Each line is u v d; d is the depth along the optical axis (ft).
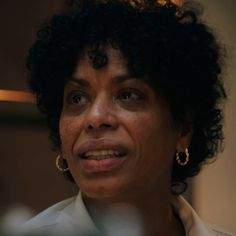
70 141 12.41
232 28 29.66
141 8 13.44
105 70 12.36
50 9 28.19
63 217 11.81
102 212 12.36
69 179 14.96
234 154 29.66
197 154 14.98
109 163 12.01
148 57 12.66
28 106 27.89
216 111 15.01
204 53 14.03
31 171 27.89
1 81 27.81
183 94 13.41
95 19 13.01
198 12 15.58
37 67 14.17
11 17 28.14
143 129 12.32
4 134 27.68
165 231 13.64
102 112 12.00
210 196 29.17
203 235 14.32
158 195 13.14
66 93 12.89
